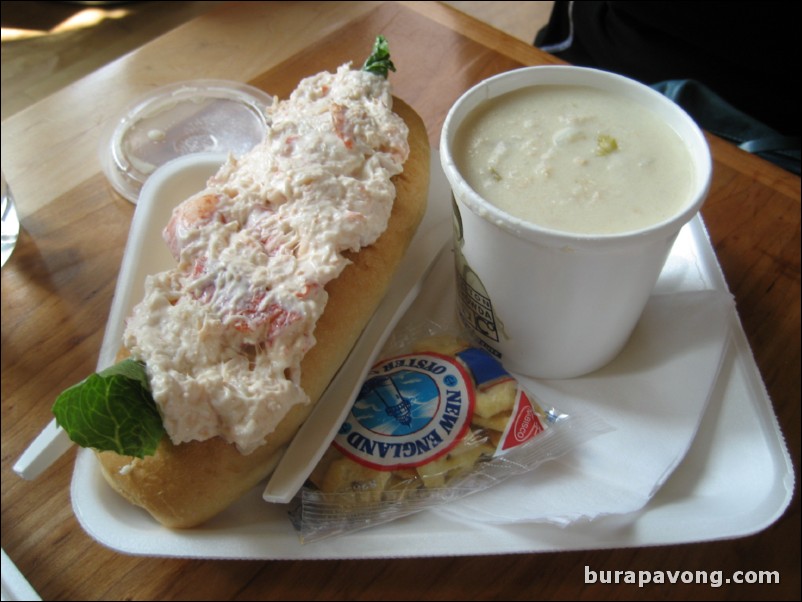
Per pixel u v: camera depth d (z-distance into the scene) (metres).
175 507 0.46
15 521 0.53
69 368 0.63
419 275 0.62
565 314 0.51
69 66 1.59
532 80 0.56
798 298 0.67
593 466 0.52
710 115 0.99
